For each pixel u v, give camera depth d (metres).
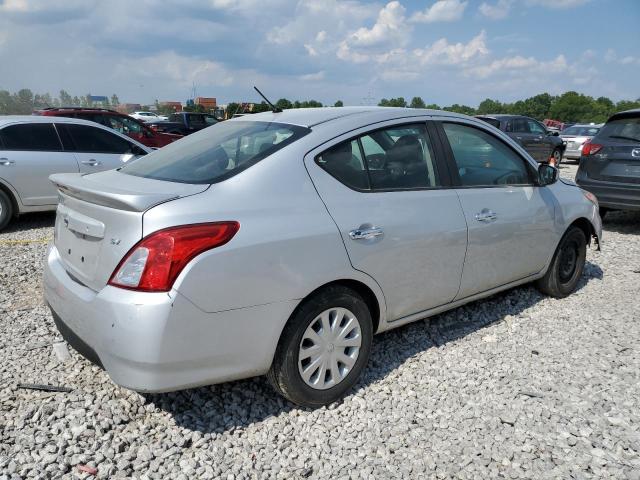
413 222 3.25
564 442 2.71
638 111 7.58
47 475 2.40
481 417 2.93
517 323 4.20
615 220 8.88
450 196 3.56
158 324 2.33
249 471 2.49
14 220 8.23
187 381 2.48
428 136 3.57
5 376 3.21
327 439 2.73
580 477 2.46
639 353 3.72
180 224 2.40
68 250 2.90
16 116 7.82
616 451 2.65
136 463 2.51
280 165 2.82
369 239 2.99
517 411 2.98
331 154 3.02
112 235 2.49
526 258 4.21
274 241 2.61
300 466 2.53
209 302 2.43
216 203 2.56
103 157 8.10
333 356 2.96
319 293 2.84
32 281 5.04
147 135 12.77
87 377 3.23
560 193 4.59
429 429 2.82
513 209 3.99
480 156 3.91
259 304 2.58
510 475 2.48
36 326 3.95
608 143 7.75
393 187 3.27
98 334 2.46
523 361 3.57
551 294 4.75
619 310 4.53
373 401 3.07
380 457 2.61
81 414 2.84
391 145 3.33
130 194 2.44
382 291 3.15
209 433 2.75
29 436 2.64
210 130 3.64
